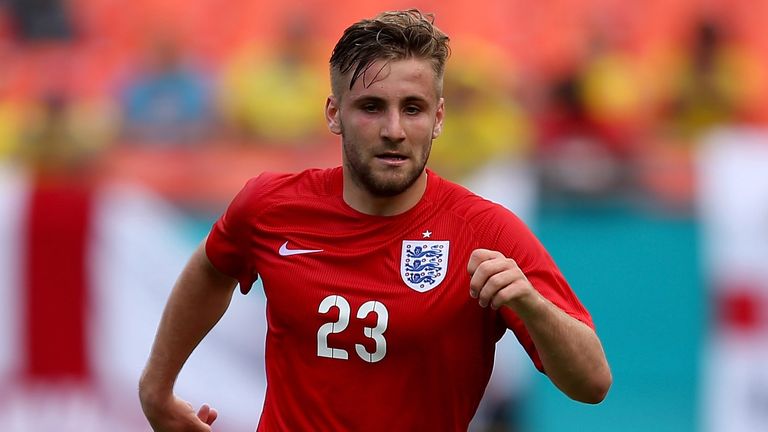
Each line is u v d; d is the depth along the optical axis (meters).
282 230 12.03
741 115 36.25
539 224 29.98
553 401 28.05
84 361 27.66
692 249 29.30
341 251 11.73
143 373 13.37
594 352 10.98
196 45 38.16
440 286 11.41
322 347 11.61
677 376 28.62
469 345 11.50
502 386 28.03
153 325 28.12
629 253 29.34
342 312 11.52
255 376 27.48
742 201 30.00
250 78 34.81
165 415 13.42
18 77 36.28
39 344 27.52
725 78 36.44
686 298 28.98
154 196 29.27
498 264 10.39
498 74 34.34
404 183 11.30
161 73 34.53
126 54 37.91
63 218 27.94
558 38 38.56
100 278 27.95
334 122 12.03
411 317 11.34
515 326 11.44
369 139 11.24
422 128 11.29
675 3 39.88
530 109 33.56
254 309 27.52
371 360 11.48
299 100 34.78
